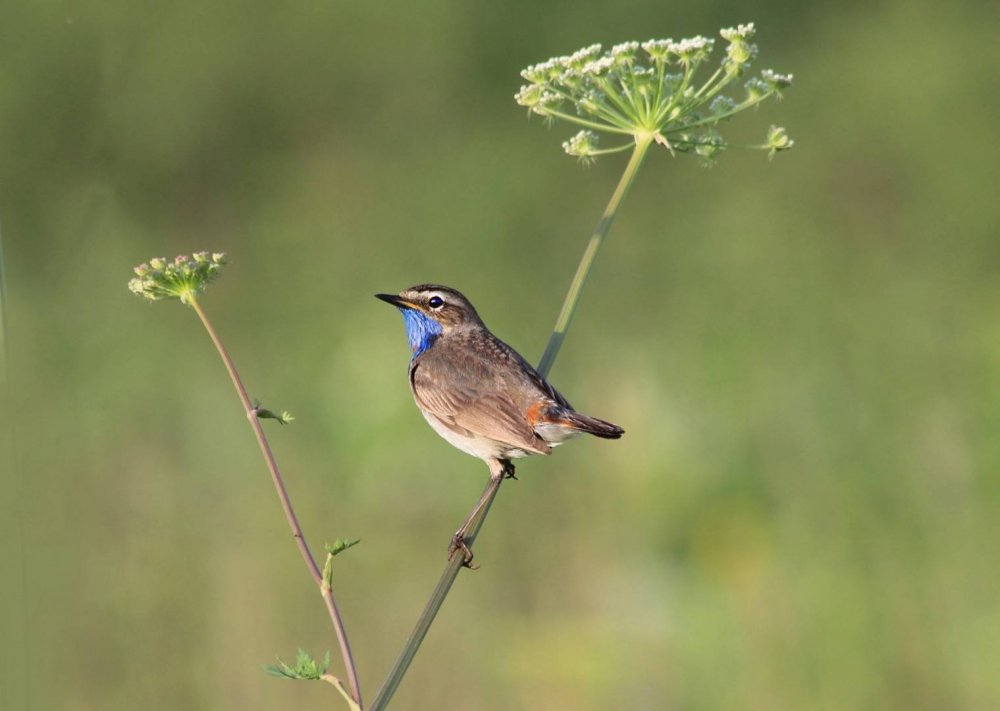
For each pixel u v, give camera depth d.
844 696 10.95
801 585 11.74
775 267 18.50
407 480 13.51
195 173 21.70
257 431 6.39
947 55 22.33
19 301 17.62
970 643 11.12
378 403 14.24
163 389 15.31
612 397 14.48
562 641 11.68
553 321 17.12
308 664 6.15
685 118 8.45
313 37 22.48
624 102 8.39
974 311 16.64
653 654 11.51
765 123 22.28
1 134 21.05
